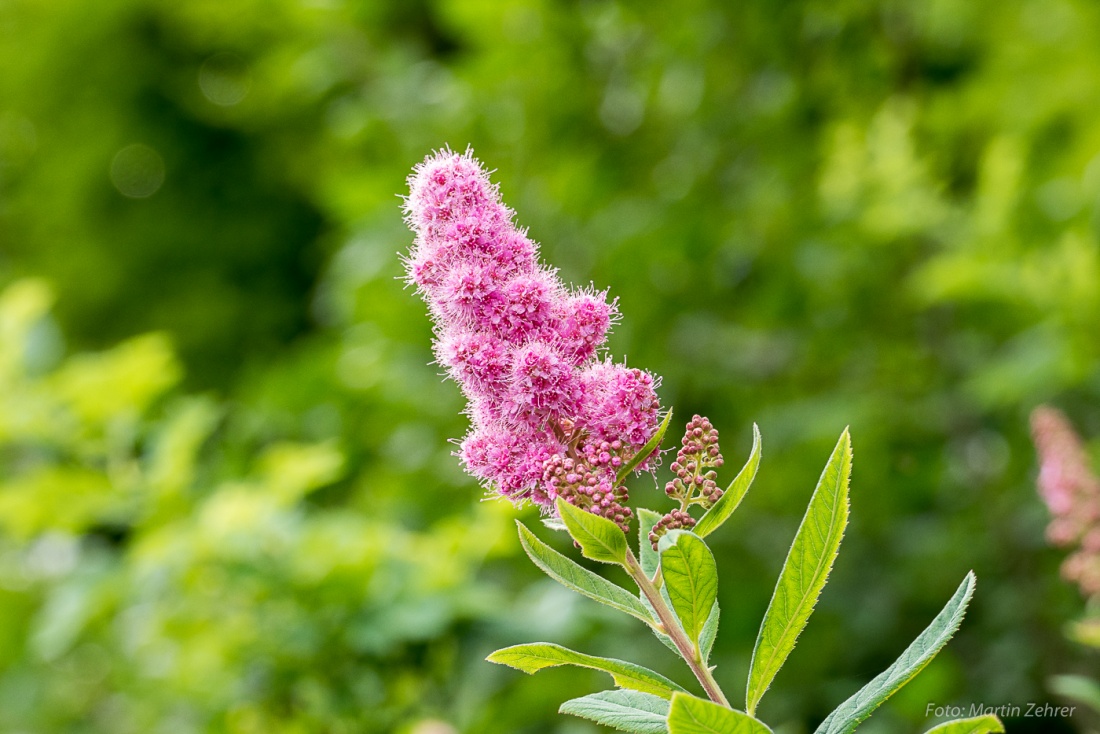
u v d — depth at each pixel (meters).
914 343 7.09
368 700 4.65
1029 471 6.52
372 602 4.52
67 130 13.09
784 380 7.36
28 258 13.56
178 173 13.15
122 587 5.20
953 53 7.63
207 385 12.39
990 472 6.61
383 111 7.73
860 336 7.17
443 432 7.21
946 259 5.98
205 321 12.57
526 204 7.28
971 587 2.23
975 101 7.26
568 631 4.47
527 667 2.29
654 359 7.08
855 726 2.16
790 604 2.24
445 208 2.51
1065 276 5.70
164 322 12.73
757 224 7.00
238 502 4.74
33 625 7.59
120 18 12.51
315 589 4.54
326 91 8.75
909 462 6.56
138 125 13.07
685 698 1.86
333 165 10.05
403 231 7.28
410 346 7.35
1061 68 7.03
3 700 9.05
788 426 6.91
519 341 2.49
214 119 12.76
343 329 8.45
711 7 7.09
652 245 7.00
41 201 13.37
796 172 7.15
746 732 1.90
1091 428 6.54
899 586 6.70
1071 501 4.26
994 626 6.45
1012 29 7.25
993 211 5.95
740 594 6.94
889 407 6.88
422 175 2.55
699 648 2.28
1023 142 6.85
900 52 7.23
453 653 4.64
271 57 8.85
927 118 7.23
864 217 6.53
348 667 4.65
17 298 5.99
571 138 7.59
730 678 6.55
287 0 8.28
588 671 5.59
